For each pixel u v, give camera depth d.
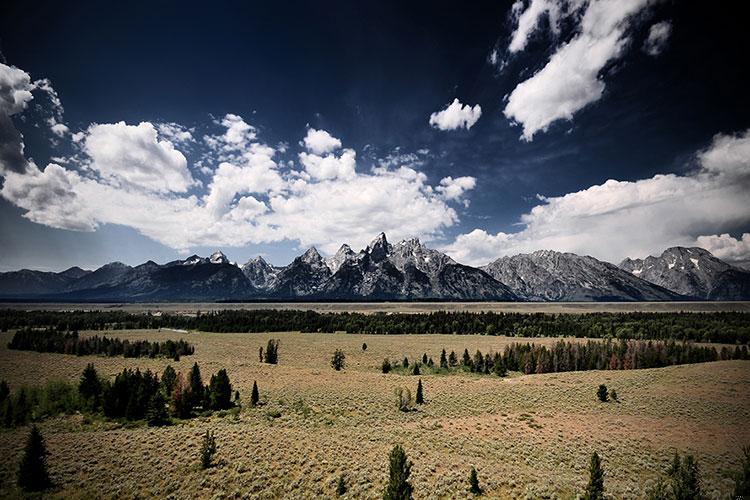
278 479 35.78
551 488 33.28
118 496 32.91
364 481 35.03
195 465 38.41
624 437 48.50
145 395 65.81
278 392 77.81
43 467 34.94
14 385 81.88
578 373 99.62
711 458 41.00
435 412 64.38
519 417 59.03
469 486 34.22
